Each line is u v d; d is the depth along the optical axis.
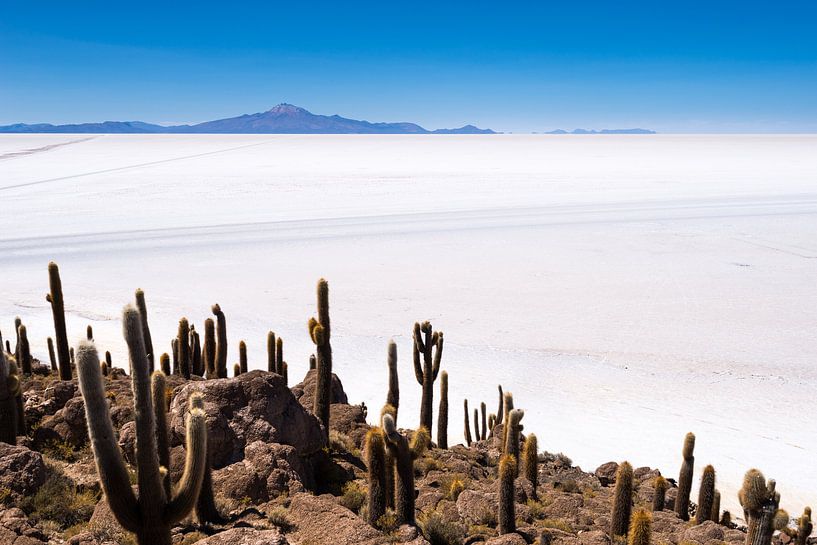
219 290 51.19
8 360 11.96
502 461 11.51
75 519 9.89
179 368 19.22
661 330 42.12
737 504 21.25
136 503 7.19
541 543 10.66
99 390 6.93
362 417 17.38
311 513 10.02
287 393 12.66
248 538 8.34
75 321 41.09
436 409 29.45
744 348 38.59
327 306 14.49
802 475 23.61
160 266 59.22
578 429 27.47
